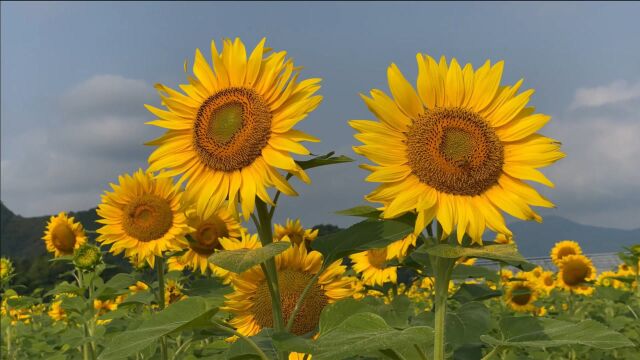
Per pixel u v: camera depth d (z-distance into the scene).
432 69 1.78
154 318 1.65
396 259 2.21
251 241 2.21
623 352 2.44
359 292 2.59
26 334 2.85
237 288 2.04
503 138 1.75
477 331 1.92
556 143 1.74
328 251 1.80
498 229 1.71
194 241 2.59
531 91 1.76
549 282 4.05
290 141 1.80
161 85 1.91
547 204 1.71
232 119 1.84
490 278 2.26
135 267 2.71
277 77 1.85
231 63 1.89
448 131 1.74
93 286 2.51
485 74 1.77
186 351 2.46
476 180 1.72
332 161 1.80
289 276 2.04
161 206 2.52
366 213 1.76
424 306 3.15
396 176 1.73
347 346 1.46
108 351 1.59
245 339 1.65
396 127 1.75
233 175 1.83
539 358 2.46
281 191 1.78
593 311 3.31
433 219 1.71
